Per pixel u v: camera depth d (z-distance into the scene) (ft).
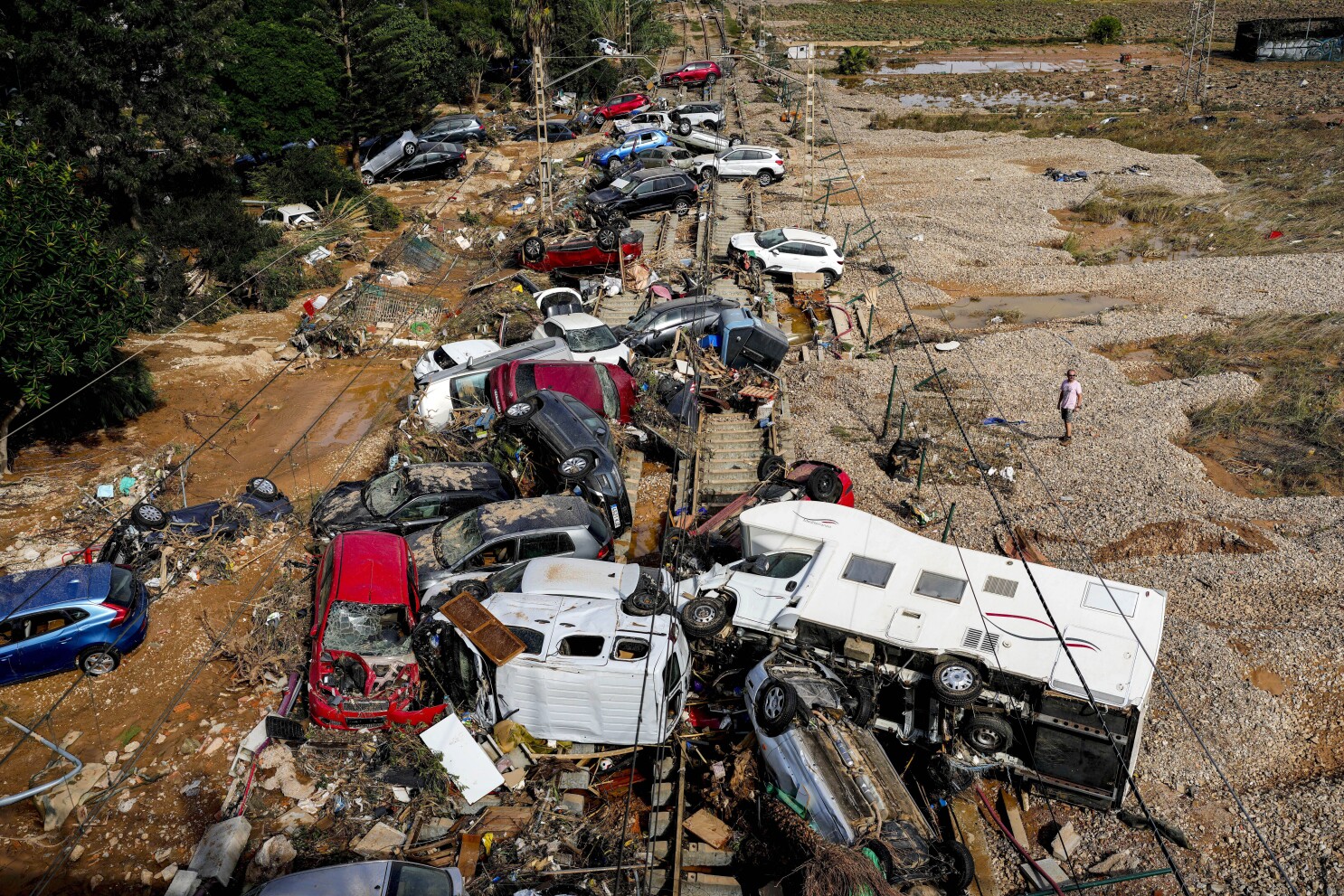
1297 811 37.65
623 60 198.49
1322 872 34.94
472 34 168.66
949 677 37.88
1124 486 62.23
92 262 56.34
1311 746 41.27
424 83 138.41
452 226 110.83
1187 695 43.42
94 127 83.82
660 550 55.06
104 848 33.45
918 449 63.26
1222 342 86.17
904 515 59.16
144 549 47.73
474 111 165.78
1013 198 132.26
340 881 29.81
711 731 40.88
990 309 97.66
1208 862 35.60
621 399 66.64
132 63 86.43
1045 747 37.76
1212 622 49.47
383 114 126.11
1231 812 37.76
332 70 121.90
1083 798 37.91
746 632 42.19
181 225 89.40
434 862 33.53
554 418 56.90
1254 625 49.14
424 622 41.06
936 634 39.58
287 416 68.49
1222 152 153.89
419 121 150.92
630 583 42.73
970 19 330.54
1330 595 50.96
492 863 33.58
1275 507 60.39
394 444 61.82
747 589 43.27
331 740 37.78
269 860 32.58
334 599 41.11
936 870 32.40
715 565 46.11
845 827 32.99
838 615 40.93
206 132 91.97
